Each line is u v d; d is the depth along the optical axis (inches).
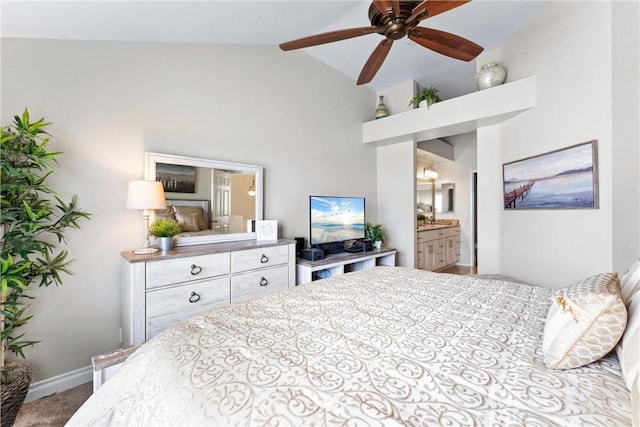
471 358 31.5
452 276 72.2
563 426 21.6
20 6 54.6
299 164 126.8
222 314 46.0
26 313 67.1
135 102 82.5
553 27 90.7
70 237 72.3
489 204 123.0
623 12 71.7
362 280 67.9
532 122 100.5
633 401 21.5
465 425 22.0
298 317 44.5
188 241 90.7
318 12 91.8
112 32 73.7
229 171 101.9
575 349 29.0
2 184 56.1
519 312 45.7
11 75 65.2
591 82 78.1
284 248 100.1
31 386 67.5
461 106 118.3
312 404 24.6
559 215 89.3
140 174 83.2
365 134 155.9
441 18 100.6
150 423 27.6
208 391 27.3
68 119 72.1
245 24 89.1
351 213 138.8
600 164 75.7
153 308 70.4
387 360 31.3
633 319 28.5
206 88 97.1
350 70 144.9
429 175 231.9
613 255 73.1
